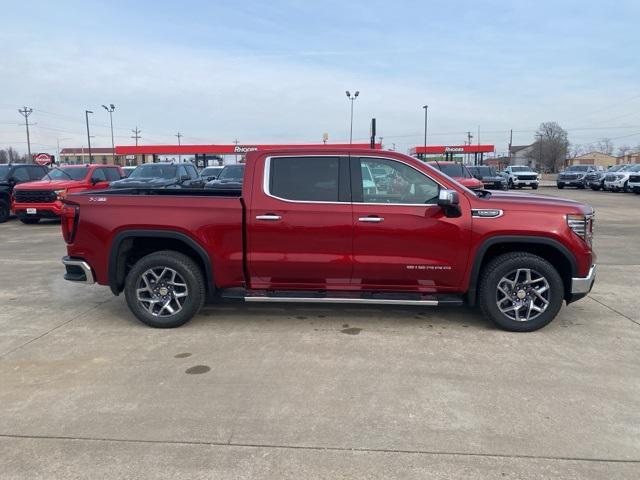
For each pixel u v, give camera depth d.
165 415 3.70
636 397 3.97
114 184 15.12
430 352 4.90
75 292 7.26
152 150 43.66
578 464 3.11
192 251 5.73
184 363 4.64
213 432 3.46
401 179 5.38
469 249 5.30
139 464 3.11
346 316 6.04
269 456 3.19
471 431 3.47
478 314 6.13
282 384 4.20
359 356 4.80
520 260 5.31
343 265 5.39
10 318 6.02
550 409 3.78
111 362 4.68
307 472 3.03
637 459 3.17
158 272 5.60
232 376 4.36
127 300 5.63
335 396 3.98
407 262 5.34
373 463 3.11
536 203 5.37
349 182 5.39
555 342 5.16
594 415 3.69
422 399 3.93
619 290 7.23
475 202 5.32
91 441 3.37
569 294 5.50
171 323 5.59
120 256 5.67
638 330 5.54
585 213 5.32
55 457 3.19
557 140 104.31
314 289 5.57
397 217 5.30
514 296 5.44
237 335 5.39
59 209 14.98
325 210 5.34
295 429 3.50
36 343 5.18
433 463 3.11
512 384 4.19
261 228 5.40
